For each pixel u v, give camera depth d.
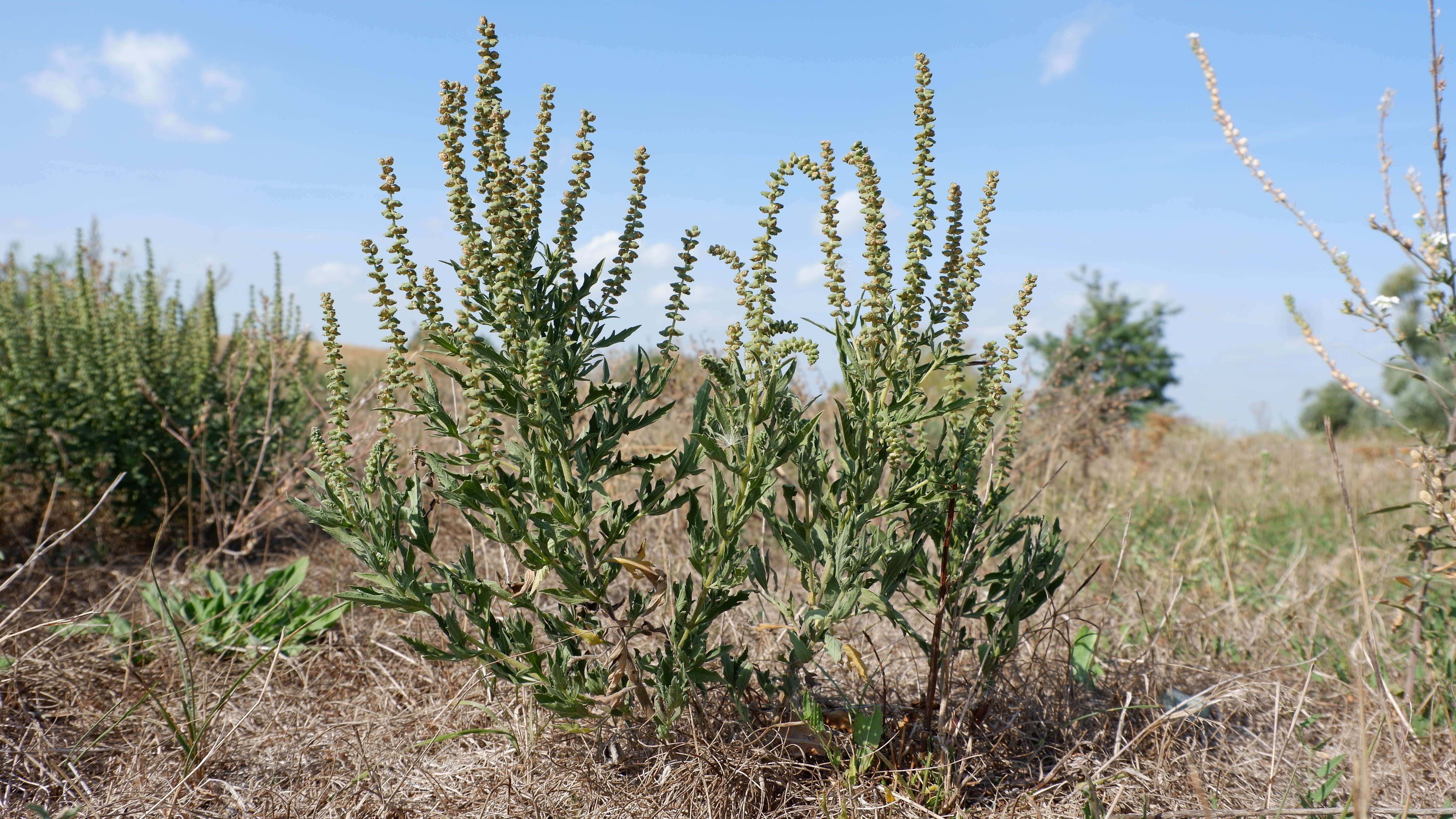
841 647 2.60
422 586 2.64
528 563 2.56
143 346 6.08
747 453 2.57
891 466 2.73
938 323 2.76
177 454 5.92
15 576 3.40
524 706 3.19
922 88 2.55
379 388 2.68
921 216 2.59
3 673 3.36
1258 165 3.72
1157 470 9.53
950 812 2.78
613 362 5.27
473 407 2.49
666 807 2.77
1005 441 2.98
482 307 2.53
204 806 2.86
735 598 2.76
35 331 5.98
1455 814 2.69
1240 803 2.92
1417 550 3.49
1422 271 3.45
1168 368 16.86
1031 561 2.92
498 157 2.37
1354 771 3.05
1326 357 3.59
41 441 5.74
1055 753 3.21
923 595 4.78
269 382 6.48
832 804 2.79
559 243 2.59
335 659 3.88
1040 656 3.64
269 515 5.77
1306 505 8.16
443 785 2.96
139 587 4.57
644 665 2.78
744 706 2.86
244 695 3.63
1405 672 3.88
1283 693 3.76
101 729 3.30
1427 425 11.03
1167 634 4.23
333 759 3.13
